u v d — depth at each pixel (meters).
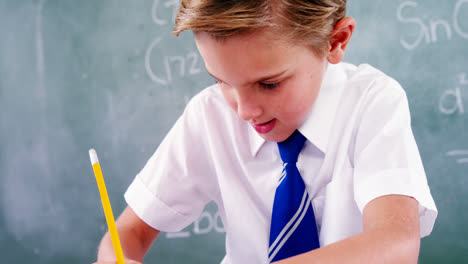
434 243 1.94
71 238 2.10
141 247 0.78
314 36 0.52
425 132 1.93
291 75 0.52
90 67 2.07
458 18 1.90
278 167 0.75
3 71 2.10
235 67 0.50
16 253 2.12
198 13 0.48
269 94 0.53
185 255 2.05
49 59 2.08
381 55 1.94
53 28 2.08
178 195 0.80
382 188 0.58
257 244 0.77
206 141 0.81
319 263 0.48
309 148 0.72
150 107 2.06
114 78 2.07
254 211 0.77
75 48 2.07
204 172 0.82
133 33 2.05
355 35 1.95
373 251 0.50
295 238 0.68
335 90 0.70
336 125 0.70
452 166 1.92
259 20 0.46
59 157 2.09
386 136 0.63
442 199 1.93
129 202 0.80
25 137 2.10
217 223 2.03
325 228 0.71
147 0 2.04
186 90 2.04
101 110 2.08
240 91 0.53
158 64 2.05
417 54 1.92
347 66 0.78
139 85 2.06
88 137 2.08
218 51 0.49
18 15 2.09
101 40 2.06
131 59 2.06
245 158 0.77
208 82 2.03
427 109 1.93
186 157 0.80
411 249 0.52
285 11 0.48
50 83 2.09
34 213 2.11
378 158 0.62
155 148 2.07
